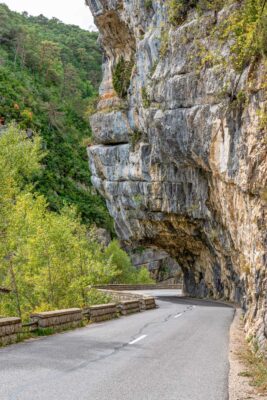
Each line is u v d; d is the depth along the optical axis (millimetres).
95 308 19344
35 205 26281
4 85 96625
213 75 20422
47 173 86375
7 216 21141
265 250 12062
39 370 8453
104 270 27438
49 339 12977
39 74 122938
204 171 26969
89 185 97062
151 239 45094
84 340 12945
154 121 26906
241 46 16922
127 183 39719
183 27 23625
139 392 7094
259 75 14430
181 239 42438
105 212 93750
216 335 15102
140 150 36188
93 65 155500
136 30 34156
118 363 9508
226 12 20141
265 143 13234
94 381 7738
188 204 32719
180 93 23844
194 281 51031
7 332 11875
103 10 38125
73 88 127688
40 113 100562
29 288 25328
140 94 33406
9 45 124188
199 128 22547
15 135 21750
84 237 29328
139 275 79000
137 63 33469
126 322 19406
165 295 51750
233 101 18328
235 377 8562
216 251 35344
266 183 12734
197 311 26922
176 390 7301
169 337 14305
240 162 16641
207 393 7156
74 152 100938
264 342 10914
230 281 35906
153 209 37312
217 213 28406
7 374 8047
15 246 22484
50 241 25344
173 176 32531
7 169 20625
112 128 41062
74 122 112938
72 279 26000
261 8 14852
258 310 12680
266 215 12531
